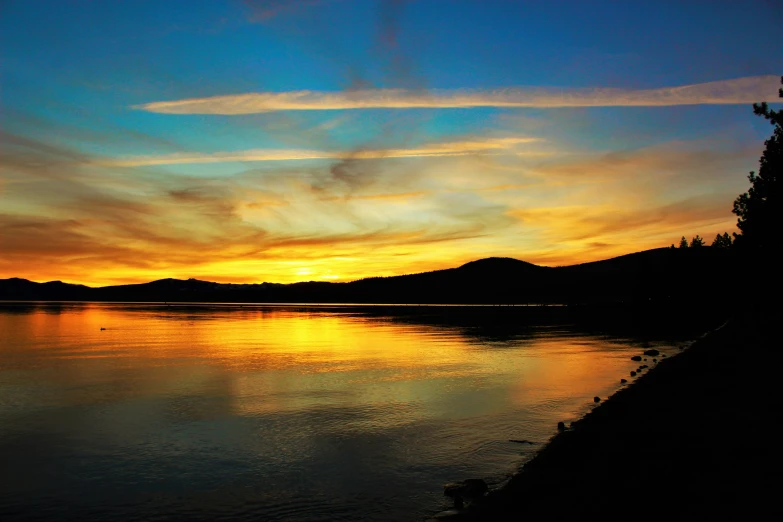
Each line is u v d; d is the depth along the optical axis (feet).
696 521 25.52
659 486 30.48
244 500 34.47
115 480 38.14
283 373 84.79
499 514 29.81
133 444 46.60
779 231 84.28
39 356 109.91
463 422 53.36
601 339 142.51
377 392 68.69
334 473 39.34
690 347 108.37
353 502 34.04
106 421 54.44
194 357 106.83
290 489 36.35
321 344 132.87
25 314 326.24
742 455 34.50
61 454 43.86
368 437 48.37
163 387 72.95
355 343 134.82
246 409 59.31
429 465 40.86
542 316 280.10
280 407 60.23
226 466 40.91
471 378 79.05
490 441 46.80
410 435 48.88
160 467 40.78
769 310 143.95
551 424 52.39
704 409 48.80
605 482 32.24
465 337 151.23
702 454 35.50
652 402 54.80
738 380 61.93
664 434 41.42
